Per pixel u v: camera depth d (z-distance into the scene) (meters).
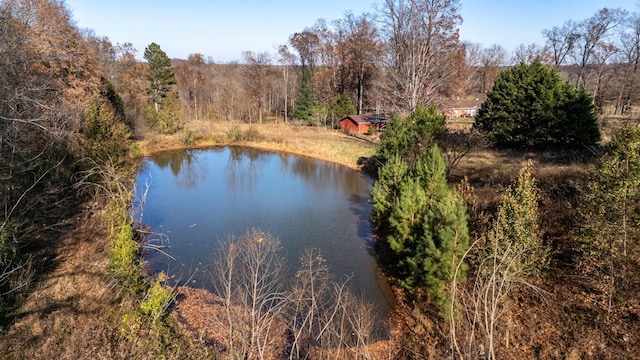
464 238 12.15
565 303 12.08
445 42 39.69
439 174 16.09
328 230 20.97
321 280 15.23
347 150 39.94
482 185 21.48
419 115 26.09
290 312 12.85
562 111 26.23
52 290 12.53
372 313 13.37
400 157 21.80
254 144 46.97
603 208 11.48
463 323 11.25
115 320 11.36
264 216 23.27
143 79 55.75
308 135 48.72
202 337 11.50
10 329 10.48
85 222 17.61
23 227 14.60
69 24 31.61
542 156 25.41
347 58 61.91
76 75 30.47
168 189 29.38
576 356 10.17
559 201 16.25
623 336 10.43
